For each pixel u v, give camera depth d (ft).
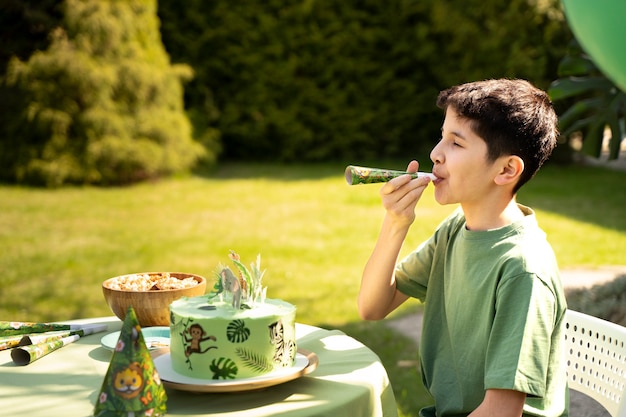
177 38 36.70
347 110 37.99
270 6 37.06
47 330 6.11
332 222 24.27
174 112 33.17
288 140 37.68
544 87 34.12
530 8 33.65
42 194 28.68
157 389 4.35
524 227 5.39
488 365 5.03
